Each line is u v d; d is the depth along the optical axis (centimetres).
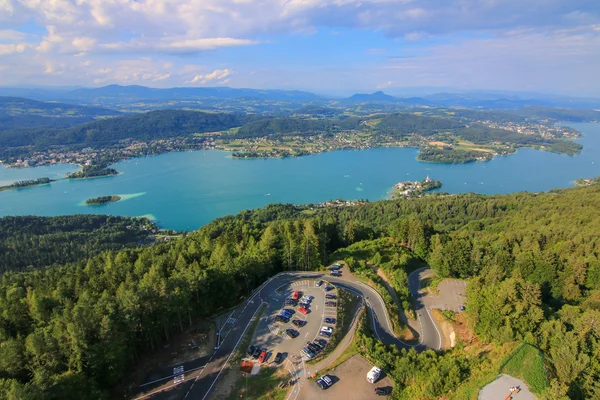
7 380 5656
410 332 9606
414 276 13525
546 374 6419
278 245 12975
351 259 12875
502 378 6500
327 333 8325
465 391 6325
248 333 8438
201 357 7694
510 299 8569
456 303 11388
